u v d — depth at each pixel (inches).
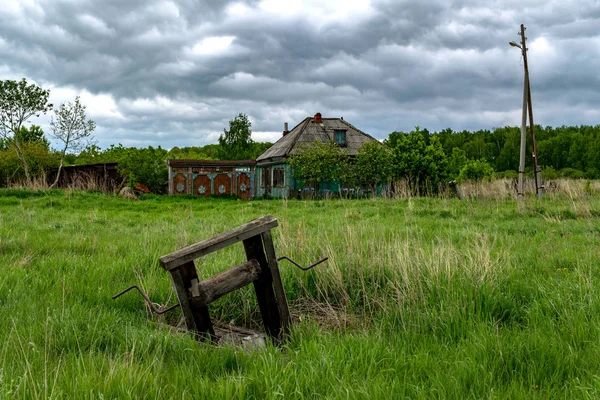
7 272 260.4
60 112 1099.9
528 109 697.0
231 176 1273.4
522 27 695.7
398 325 186.1
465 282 214.5
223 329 204.1
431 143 1123.3
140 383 124.2
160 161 1262.3
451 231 417.4
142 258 309.6
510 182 858.1
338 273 240.4
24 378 117.0
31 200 786.2
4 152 1198.9
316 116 1327.5
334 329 189.9
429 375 133.1
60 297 219.0
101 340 164.2
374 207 681.6
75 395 114.5
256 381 129.9
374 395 119.0
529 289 219.6
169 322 214.7
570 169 3139.8
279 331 187.9
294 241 319.6
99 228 492.7
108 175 1196.5
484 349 148.0
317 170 1133.1
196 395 121.0
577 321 169.5
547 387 124.5
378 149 1137.4
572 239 366.0
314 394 124.1
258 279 189.0
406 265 235.3
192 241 361.7
